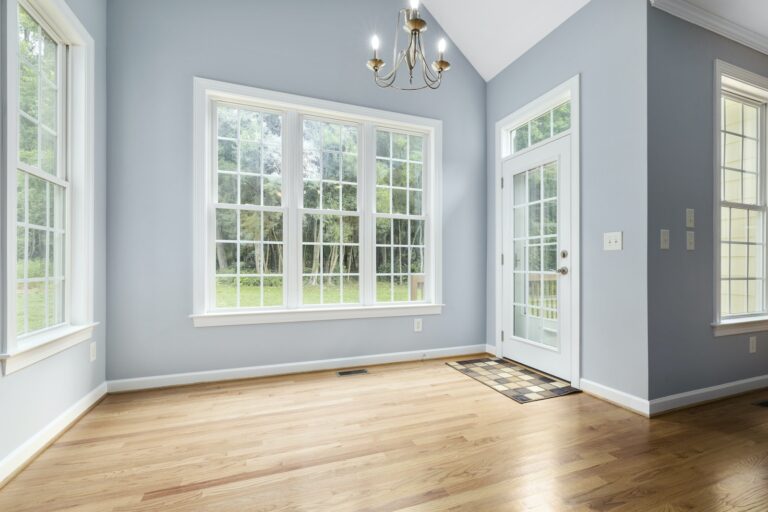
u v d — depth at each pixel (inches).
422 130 138.2
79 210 85.4
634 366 88.8
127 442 72.7
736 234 107.4
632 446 71.5
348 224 127.3
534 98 122.3
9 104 60.6
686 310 92.1
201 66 107.2
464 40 138.6
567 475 61.8
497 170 139.4
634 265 88.8
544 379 112.0
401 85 132.3
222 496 56.1
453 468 64.0
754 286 110.1
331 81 121.9
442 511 52.8
